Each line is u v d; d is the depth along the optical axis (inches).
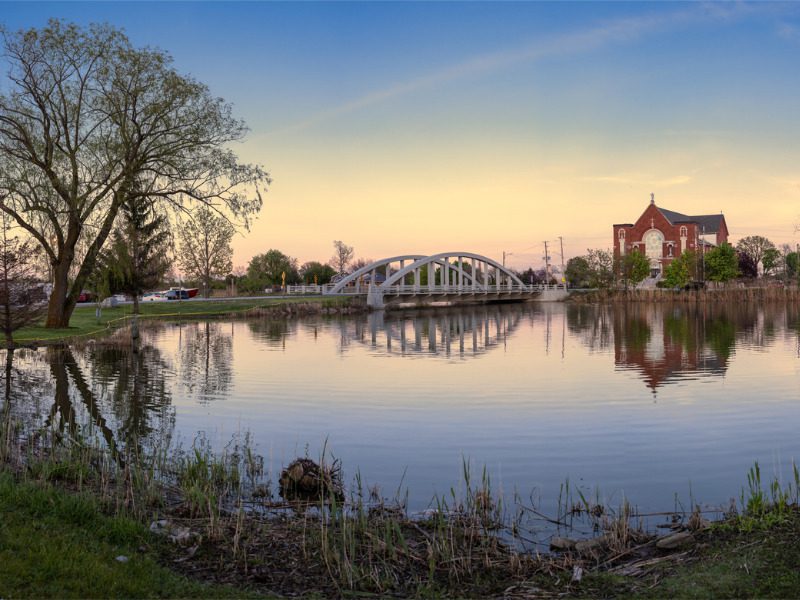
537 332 1688.0
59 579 230.7
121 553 267.3
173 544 291.7
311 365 1029.8
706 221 4690.0
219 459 463.5
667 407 672.4
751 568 255.0
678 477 428.8
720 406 674.8
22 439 500.1
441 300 3385.8
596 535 322.0
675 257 4170.8
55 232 1360.7
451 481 419.5
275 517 343.6
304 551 287.7
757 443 519.8
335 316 2438.5
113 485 380.8
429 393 767.1
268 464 456.4
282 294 3513.8
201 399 719.1
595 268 3865.7
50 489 324.5
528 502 374.6
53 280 1486.2
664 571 264.1
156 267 1891.0
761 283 3624.5
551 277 5083.7
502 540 314.5
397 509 355.6
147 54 1264.8
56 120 1262.3
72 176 1298.0
